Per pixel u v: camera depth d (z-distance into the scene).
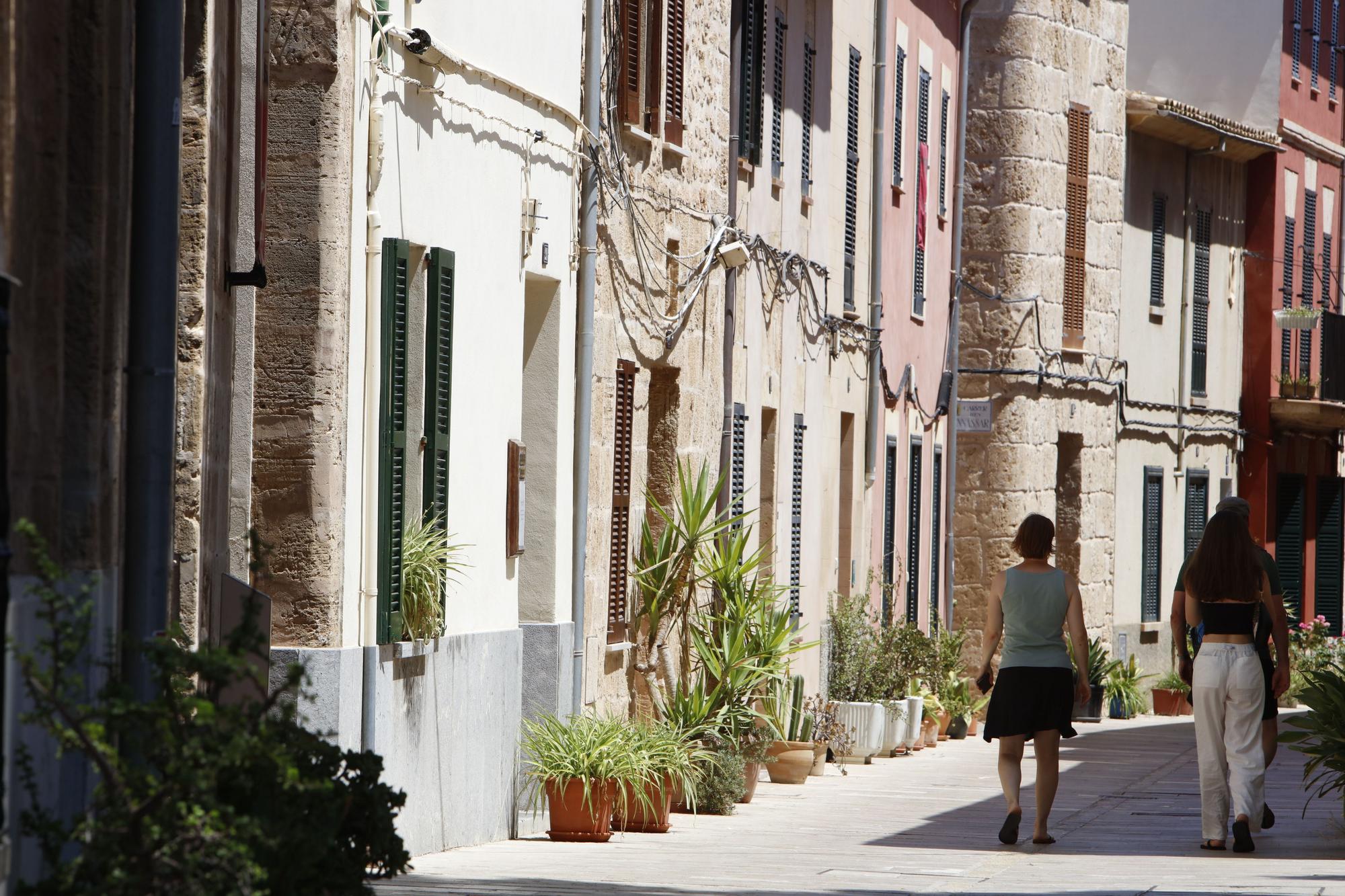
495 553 14.77
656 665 18.53
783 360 23.05
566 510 16.33
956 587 32.38
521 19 15.04
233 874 5.59
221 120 10.29
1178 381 38.72
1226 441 40.75
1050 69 32.78
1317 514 44.25
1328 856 13.35
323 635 11.73
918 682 26.64
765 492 22.80
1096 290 34.84
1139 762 22.83
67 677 6.02
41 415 6.51
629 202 17.66
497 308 14.64
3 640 5.63
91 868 5.56
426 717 13.20
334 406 11.82
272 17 11.70
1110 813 16.95
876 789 19.97
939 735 28.38
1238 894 10.59
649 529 18.72
